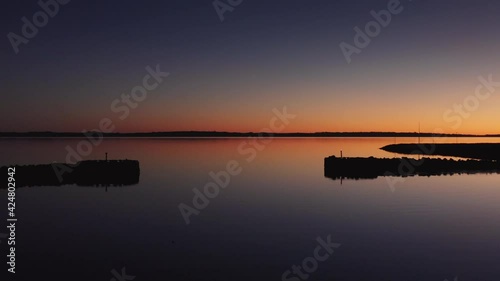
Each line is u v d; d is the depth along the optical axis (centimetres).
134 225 2022
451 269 1349
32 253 1567
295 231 1869
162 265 1425
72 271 1368
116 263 1445
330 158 4209
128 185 3462
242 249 1605
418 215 2158
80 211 2373
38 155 6538
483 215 2136
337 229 1891
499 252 1517
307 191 3088
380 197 2748
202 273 1341
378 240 1697
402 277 1285
